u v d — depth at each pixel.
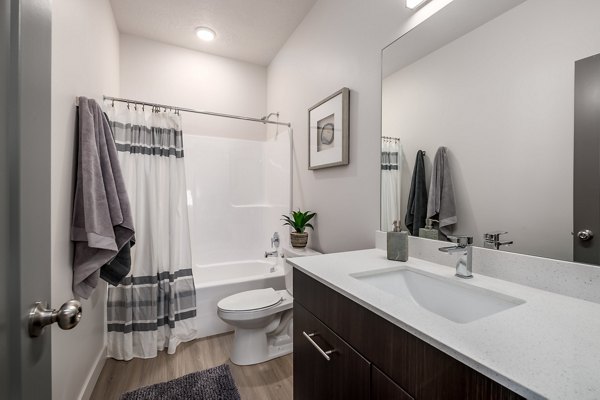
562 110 0.84
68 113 1.27
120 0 2.14
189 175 2.87
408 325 0.65
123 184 1.50
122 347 1.89
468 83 1.09
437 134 1.21
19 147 0.46
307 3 2.15
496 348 0.55
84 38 1.49
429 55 1.24
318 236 2.09
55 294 1.13
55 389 1.11
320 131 2.03
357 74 1.68
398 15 1.39
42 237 0.54
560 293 0.84
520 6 0.93
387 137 1.46
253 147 3.16
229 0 2.14
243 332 1.87
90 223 1.27
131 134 2.03
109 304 1.91
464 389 0.54
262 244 3.18
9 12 0.44
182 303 2.12
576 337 0.59
